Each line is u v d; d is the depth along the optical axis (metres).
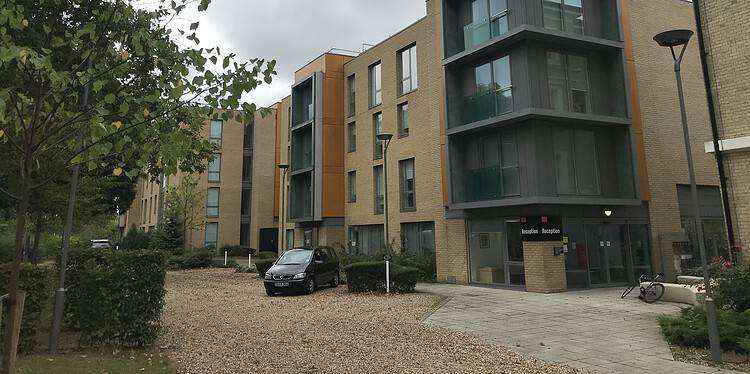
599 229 16.61
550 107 15.93
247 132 44.34
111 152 5.14
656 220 17.48
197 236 41.25
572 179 16.20
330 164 26.89
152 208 49.25
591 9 17.52
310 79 28.12
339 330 9.22
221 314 11.29
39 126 4.58
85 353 7.36
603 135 17.17
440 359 7.10
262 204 42.28
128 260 7.88
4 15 4.04
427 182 21.50
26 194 4.38
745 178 10.66
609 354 7.49
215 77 4.79
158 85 4.86
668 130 18.39
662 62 18.75
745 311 8.11
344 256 23.64
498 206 16.05
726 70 11.10
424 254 20.75
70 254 8.22
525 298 13.83
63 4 5.86
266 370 6.52
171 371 6.38
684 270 16.89
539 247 15.14
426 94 21.89
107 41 5.14
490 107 16.83
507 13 16.61
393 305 12.53
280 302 13.50
